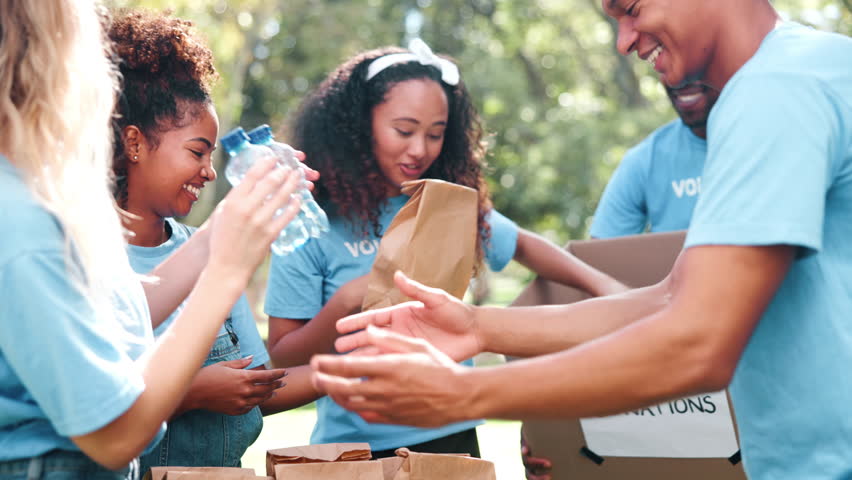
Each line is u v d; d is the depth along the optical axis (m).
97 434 1.48
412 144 2.80
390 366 1.46
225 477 1.88
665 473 2.48
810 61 1.53
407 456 2.00
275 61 17.33
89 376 1.44
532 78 17.77
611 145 14.91
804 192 1.44
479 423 2.78
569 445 2.58
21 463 1.54
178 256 2.18
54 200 1.48
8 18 1.50
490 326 1.92
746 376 1.65
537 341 1.92
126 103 2.20
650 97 16.31
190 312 1.60
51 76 1.50
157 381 1.54
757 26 1.68
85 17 1.56
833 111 1.50
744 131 1.48
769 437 1.64
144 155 2.24
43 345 1.42
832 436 1.56
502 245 2.90
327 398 2.70
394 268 2.13
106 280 1.55
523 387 1.46
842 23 8.98
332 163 2.81
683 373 1.43
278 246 2.23
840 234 1.56
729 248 1.44
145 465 2.21
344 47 16.81
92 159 1.58
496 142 15.98
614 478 2.54
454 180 3.01
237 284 1.63
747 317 1.44
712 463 2.43
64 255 1.46
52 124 1.51
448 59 3.07
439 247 2.15
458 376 1.47
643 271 2.72
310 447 2.09
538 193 15.34
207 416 2.30
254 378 2.20
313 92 3.05
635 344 1.44
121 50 2.23
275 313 2.76
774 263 1.44
